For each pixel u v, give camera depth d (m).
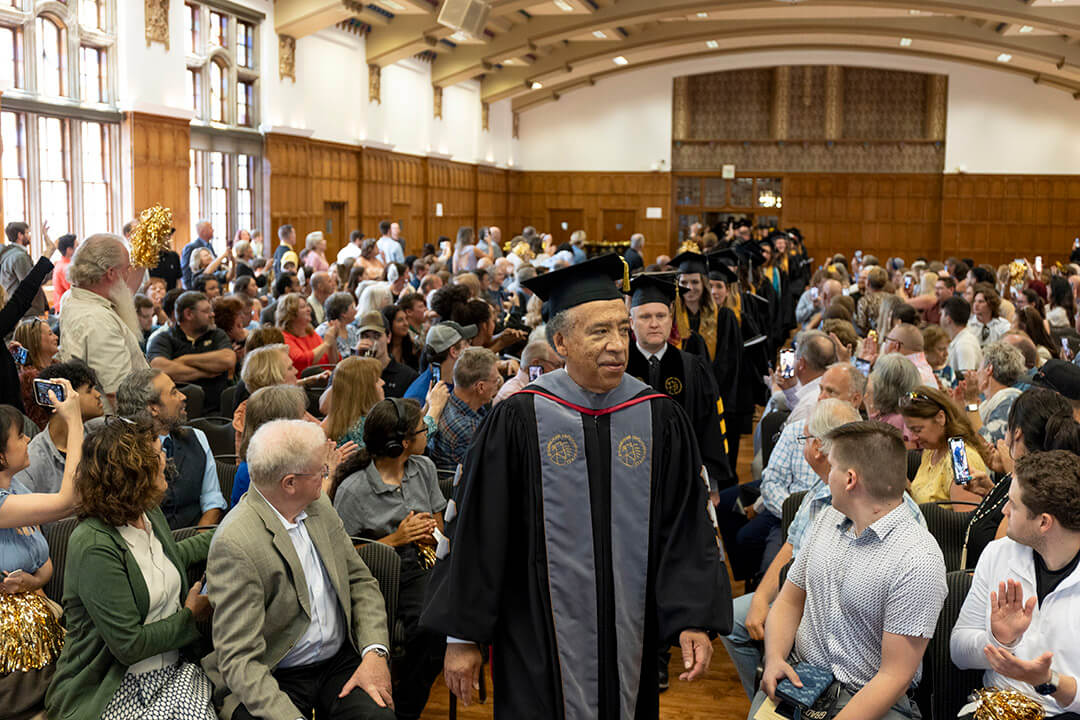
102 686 3.03
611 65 28.61
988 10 20.48
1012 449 3.62
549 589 2.56
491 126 28.53
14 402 4.63
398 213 22.83
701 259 6.18
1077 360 6.87
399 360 7.36
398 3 18.75
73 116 12.44
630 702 2.57
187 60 14.80
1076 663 2.74
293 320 7.25
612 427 2.61
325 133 19.16
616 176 30.11
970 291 12.69
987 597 2.93
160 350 6.47
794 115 29.11
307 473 3.15
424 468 4.36
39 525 3.54
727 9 21.58
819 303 12.55
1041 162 27.94
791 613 3.13
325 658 3.27
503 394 5.49
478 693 4.25
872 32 24.12
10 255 9.34
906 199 28.97
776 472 4.71
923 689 3.20
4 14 11.29
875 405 5.09
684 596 2.52
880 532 2.86
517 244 15.27
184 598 3.26
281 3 17.05
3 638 3.11
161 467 3.16
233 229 16.44
